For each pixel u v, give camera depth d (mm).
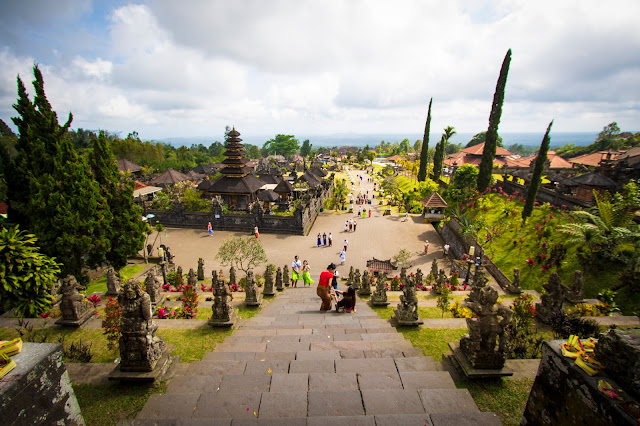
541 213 26906
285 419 4777
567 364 3859
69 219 15484
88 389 6293
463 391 5520
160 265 20719
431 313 12586
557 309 10703
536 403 4441
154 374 6293
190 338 9328
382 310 13016
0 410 3061
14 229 8195
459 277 23500
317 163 110938
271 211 41281
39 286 8312
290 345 8344
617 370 3371
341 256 26922
